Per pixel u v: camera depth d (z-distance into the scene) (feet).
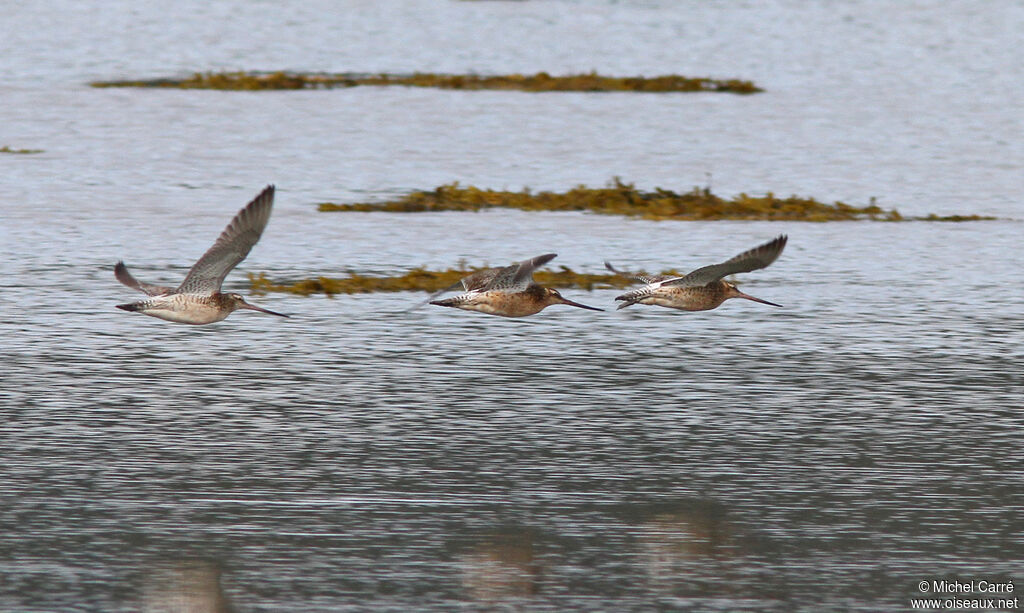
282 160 137.49
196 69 201.46
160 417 65.36
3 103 165.89
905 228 111.75
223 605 47.16
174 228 106.63
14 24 235.40
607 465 60.08
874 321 83.97
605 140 152.56
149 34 231.71
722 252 102.06
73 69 196.65
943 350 78.18
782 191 127.95
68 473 58.18
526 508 55.36
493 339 79.10
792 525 54.13
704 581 49.42
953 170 139.03
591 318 83.66
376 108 169.17
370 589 48.44
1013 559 51.34
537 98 179.01
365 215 112.47
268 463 59.77
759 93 188.44
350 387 70.23
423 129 156.35
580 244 103.65
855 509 55.67
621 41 234.99
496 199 118.01
